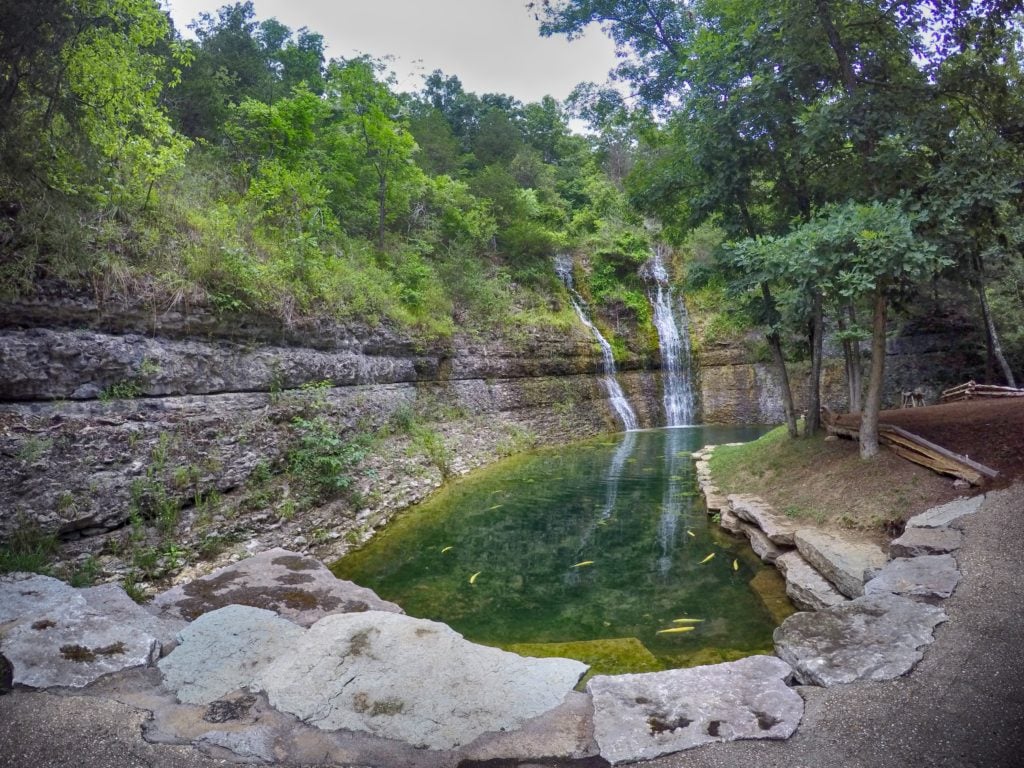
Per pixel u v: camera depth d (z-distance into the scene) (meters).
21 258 5.77
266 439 8.06
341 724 2.95
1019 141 7.30
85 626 3.90
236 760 2.67
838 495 7.51
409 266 15.34
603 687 3.31
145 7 7.11
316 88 19.86
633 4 13.44
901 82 7.93
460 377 16.03
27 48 5.59
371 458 10.29
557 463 14.41
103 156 7.07
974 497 6.10
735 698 3.16
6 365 5.50
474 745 2.83
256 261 9.27
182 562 6.20
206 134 14.20
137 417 6.56
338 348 10.96
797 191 9.40
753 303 10.45
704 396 24.61
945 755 2.63
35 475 5.40
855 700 3.10
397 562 7.45
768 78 8.23
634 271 25.84
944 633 3.74
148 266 7.28
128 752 2.71
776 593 6.21
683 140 10.70
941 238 6.86
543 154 39.72
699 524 8.97
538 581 6.77
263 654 3.70
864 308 12.90
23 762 2.62
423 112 27.73
